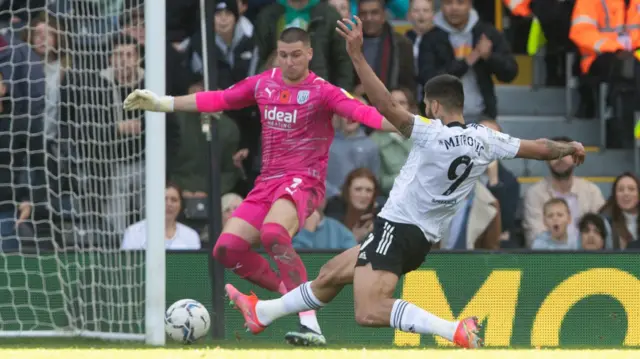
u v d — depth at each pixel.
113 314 27.36
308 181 25.20
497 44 34.72
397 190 21.80
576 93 40.56
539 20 38.81
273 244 24.52
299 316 25.06
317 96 25.02
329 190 31.88
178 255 27.64
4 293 27.56
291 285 24.73
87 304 27.53
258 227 25.50
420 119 21.23
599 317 27.38
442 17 35.41
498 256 27.34
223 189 31.83
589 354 21.72
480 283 27.33
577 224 31.59
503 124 40.38
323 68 32.66
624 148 39.09
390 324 21.50
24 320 27.55
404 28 39.91
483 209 30.20
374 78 20.78
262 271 26.00
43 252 27.66
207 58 27.69
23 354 21.58
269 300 25.11
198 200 30.94
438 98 21.55
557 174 32.03
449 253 27.36
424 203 21.50
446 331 21.31
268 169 25.55
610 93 38.94
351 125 31.98
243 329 27.39
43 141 30.50
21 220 30.09
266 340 27.20
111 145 28.27
